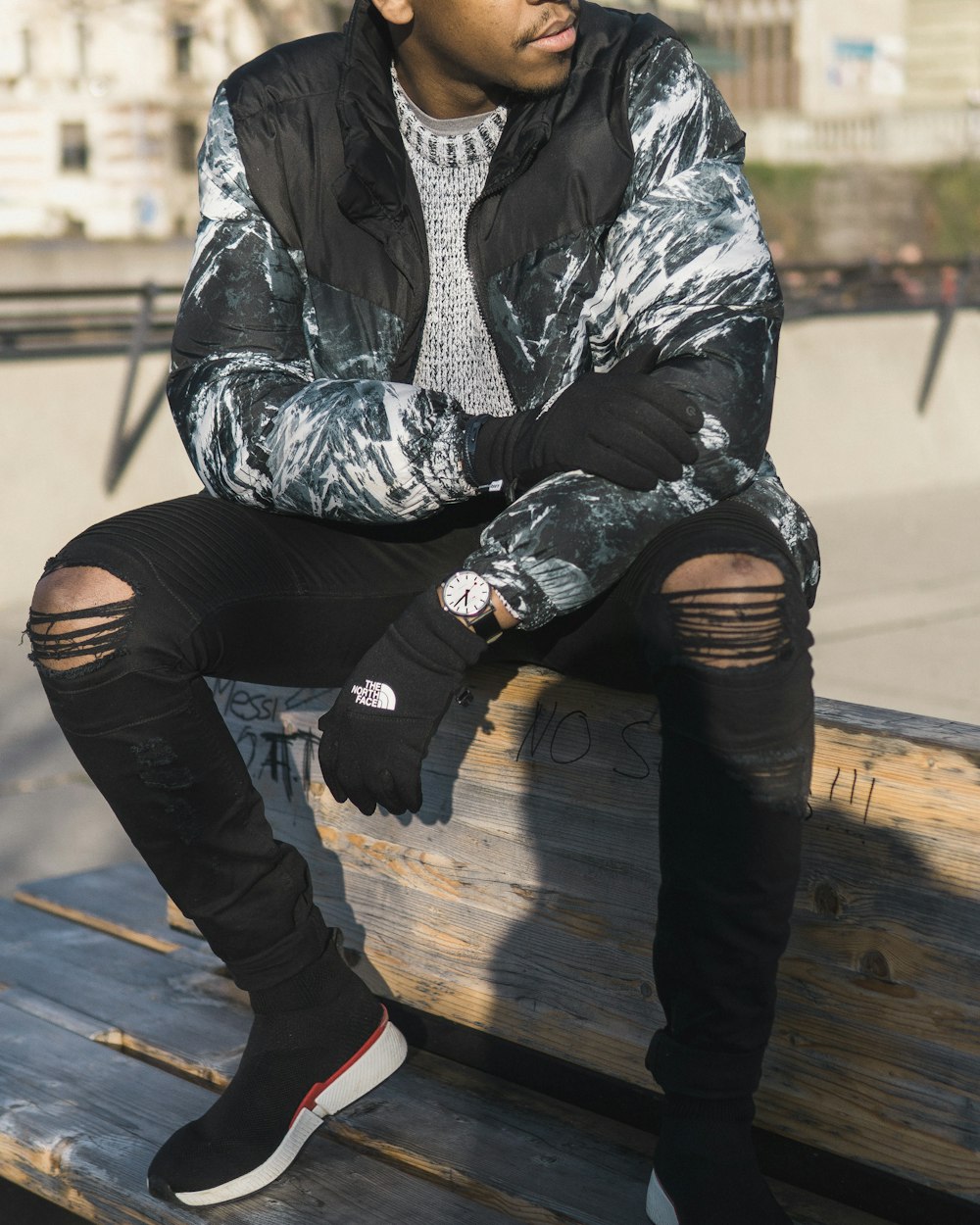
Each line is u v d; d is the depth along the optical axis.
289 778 1.87
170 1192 1.49
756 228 1.44
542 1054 1.68
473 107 1.48
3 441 6.13
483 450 1.36
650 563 1.32
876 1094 1.39
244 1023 1.92
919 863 1.33
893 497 8.35
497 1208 1.49
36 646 1.38
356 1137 1.61
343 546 1.51
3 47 20.27
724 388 1.33
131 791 1.40
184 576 1.39
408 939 1.77
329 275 1.54
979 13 29.50
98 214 20.84
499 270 1.49
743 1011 1.30
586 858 1.57
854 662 4.71
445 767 1.69
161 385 6.66
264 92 1.55
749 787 1.25
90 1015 1.96
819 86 29.38
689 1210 1.32
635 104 1.47
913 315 9.20
